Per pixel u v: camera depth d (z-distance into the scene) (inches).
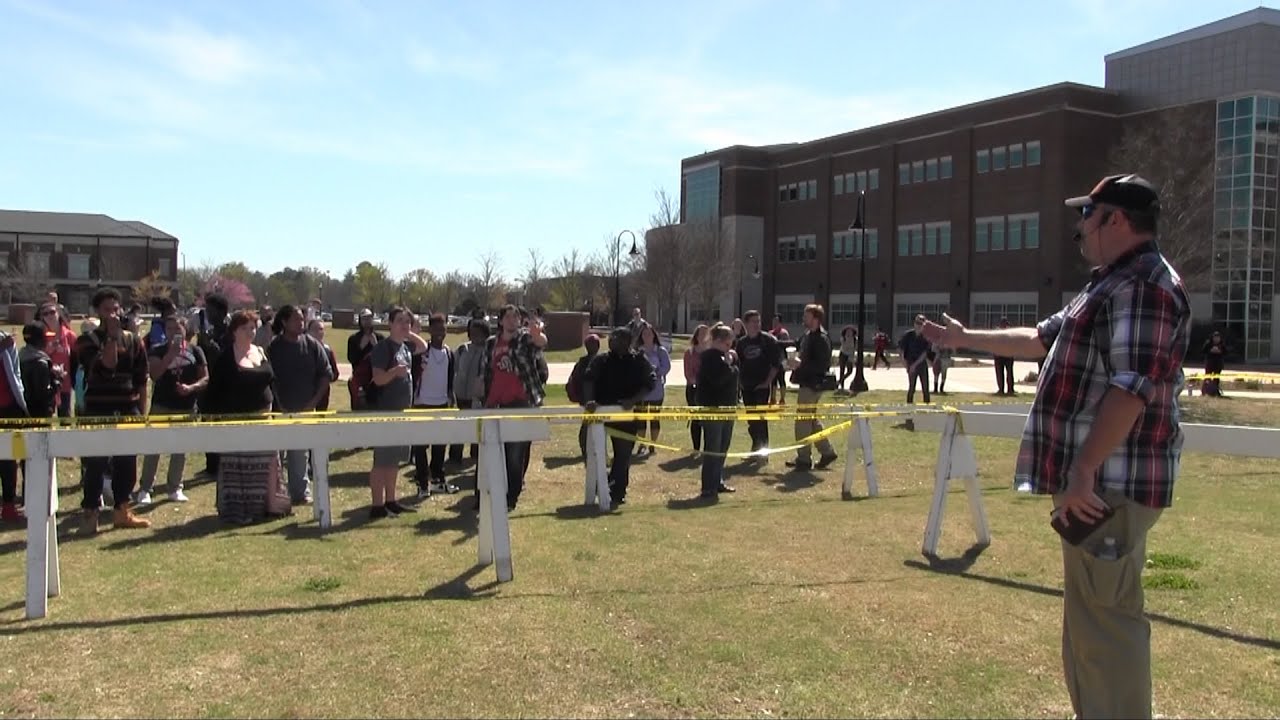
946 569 256.7
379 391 363.6
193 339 611.2
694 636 198.5
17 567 262.1
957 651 191.0
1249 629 207.0
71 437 221.1
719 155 3058.6
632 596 227.9
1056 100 2122.3
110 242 3818.9
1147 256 129.6
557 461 484.4
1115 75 2164.1
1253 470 450.0
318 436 243.4
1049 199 2137.1
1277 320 1952.5
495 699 166.9
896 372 1371.8
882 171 2581.2
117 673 177.9
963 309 2335.1
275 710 161.6
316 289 5457.7
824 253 2773.1
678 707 164.2
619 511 348.2
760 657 186.9
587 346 467.2
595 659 185.5
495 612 215.3
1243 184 1908.2
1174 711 164.2
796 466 456.1
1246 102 1909.4
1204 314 1964.8
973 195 2327.8
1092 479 125.3
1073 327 132.6
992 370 1423.5
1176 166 1822.1
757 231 3006.9
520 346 361.4
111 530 313.3
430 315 415.5
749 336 490.3
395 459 338.6
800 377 466.0
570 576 247.4
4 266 3612.2
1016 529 307.4
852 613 214.8
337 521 330.0
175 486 368.8
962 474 279.4
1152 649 193.6
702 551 277.4
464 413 330.3
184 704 163.8
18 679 174.4
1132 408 121.6
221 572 254.2
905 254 2522.1
